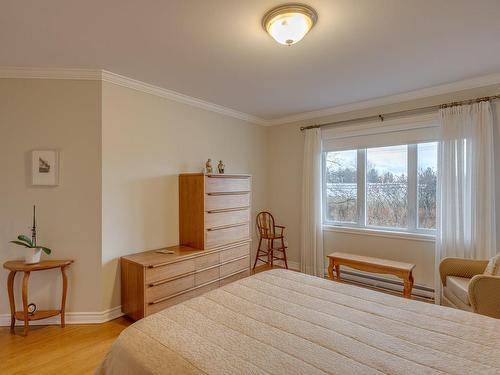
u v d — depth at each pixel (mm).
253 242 4602
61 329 2521
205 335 1268
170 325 1358
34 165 2578
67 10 1733
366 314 1490
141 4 1681
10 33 2004
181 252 3010
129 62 2500
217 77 2861
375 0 1659
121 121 2854
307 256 4215
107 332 2479
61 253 2629
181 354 1118
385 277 3584
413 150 3410
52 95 2623
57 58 2408
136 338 1263
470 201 2916
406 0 1658
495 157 2850
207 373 1004
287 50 2285
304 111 4188
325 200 4219
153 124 3154
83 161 2662
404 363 1059
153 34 2035
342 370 1019
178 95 3373
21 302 2584
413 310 1538
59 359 2080
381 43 2184
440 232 3078
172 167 3354
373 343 1203
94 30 1974
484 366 1035
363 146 3785
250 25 1926
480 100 2848
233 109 4070
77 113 2656
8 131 2561
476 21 1890
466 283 2422
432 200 3283
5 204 2555
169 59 2441
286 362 1067
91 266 2668
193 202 3262
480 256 2805
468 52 2342
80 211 2656
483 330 1310
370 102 3648
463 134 2947
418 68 2658
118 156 2830
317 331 1308
